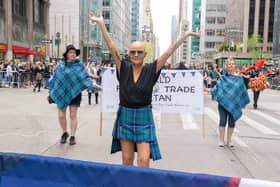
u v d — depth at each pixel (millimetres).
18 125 8406
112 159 5488
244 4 97875
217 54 94188
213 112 12039
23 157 2248
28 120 9195
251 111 12719
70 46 6246
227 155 5922
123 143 3416
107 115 10477
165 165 5258
